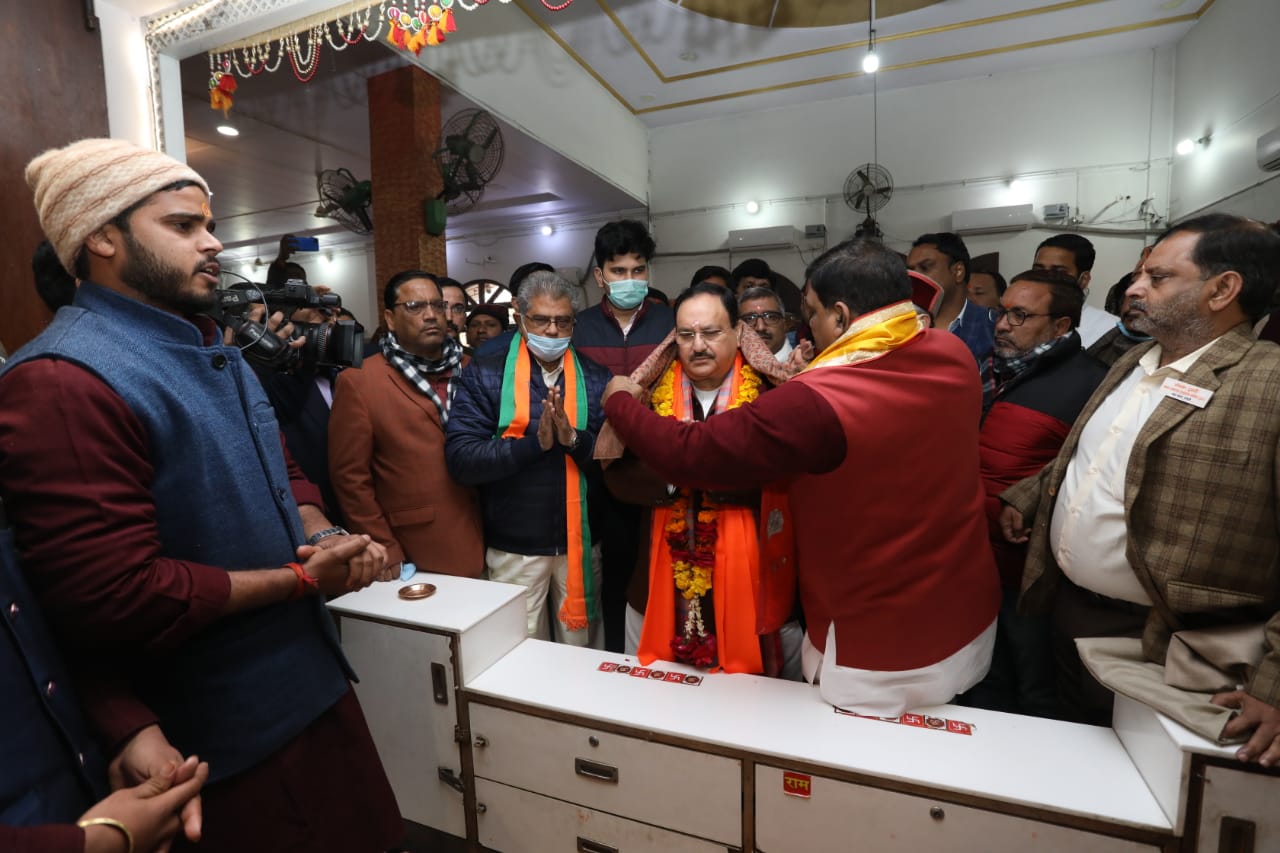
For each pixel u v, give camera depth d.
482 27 4.65
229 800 1.01
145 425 0.89
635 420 1.33
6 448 0.78
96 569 0.79
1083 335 2.59
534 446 1.63
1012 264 6.68
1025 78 6.52
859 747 1.22
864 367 1.16
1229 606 1.04
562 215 8.30
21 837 0.61
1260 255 1.05
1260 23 4.73
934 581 1.23
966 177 6.77
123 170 0.88
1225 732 0.96
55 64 1.67
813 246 7.29
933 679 1.28
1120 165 6.30
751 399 1.47
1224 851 0.98
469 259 9.14
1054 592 1.43
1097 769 1.15
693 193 7.74
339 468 1.78
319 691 1.12
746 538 1.48
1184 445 1.08
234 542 0.99
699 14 5.31
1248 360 1.06
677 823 1.32
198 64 3.89
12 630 0.72
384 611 1.57
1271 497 1.03
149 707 0.97
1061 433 1.61
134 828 0.68
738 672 1.50
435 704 1.53
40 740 0.73
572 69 5.94
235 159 6.17
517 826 1.49
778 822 1.24
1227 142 5.19
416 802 1.60
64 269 1.05
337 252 10.37
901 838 1.15
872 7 5.34
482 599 1.63
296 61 2.03
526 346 1.81
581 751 1.38
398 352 1.85
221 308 1.36
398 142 4.23
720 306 1.44
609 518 1.97
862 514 1.20
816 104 7.18
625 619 1.92
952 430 1.20
